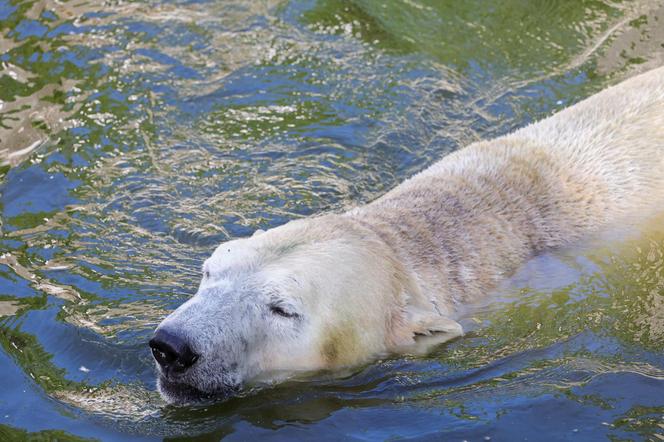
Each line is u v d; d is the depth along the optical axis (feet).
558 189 36.96
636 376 30.73
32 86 50.19
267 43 53.16
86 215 40.86
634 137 38.60
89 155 44.96
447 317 32.55
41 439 28.78
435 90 48.93
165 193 42.24
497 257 34.65
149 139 46.09
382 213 34.83
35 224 40.34
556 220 36.22
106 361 32.37
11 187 42.86
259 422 29.55
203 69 51.26
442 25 54.13
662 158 37.83
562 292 34.42
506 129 45.96
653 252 35.83
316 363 30.76
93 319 34.40
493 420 28.99
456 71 50.42
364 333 30.99
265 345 30.27
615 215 36.76
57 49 52.90
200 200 41.78
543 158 38.17
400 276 32.12
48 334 33.73
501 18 54.34
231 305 29.84
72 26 54.80
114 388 31.22
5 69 51.49
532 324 33.35
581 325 33.32
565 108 43.19
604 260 35.53
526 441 28.04
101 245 38.88
